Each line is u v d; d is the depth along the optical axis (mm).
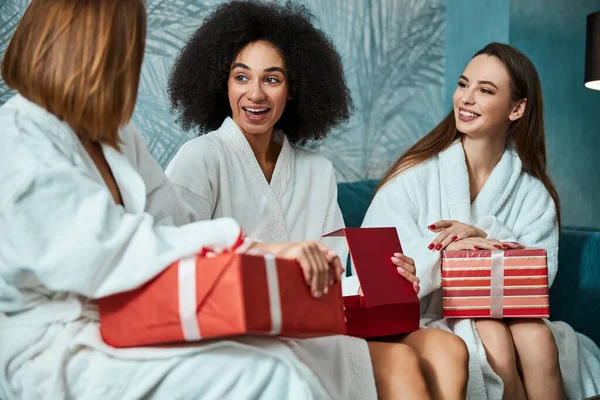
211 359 1349
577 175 3863
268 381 1352
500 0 3479
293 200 2150
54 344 1383
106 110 1423
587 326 2600
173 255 1322
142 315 1342
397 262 1769
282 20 2129
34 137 1386
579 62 3828
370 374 1547
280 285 1323
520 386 2041
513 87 2375
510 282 2002
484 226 2311
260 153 2143
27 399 1365
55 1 1420
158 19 2768
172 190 1732
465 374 1718
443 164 2385
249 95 2045
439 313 2223
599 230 2846
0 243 1347
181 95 2215
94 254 1314
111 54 1411
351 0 3260
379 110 3369
